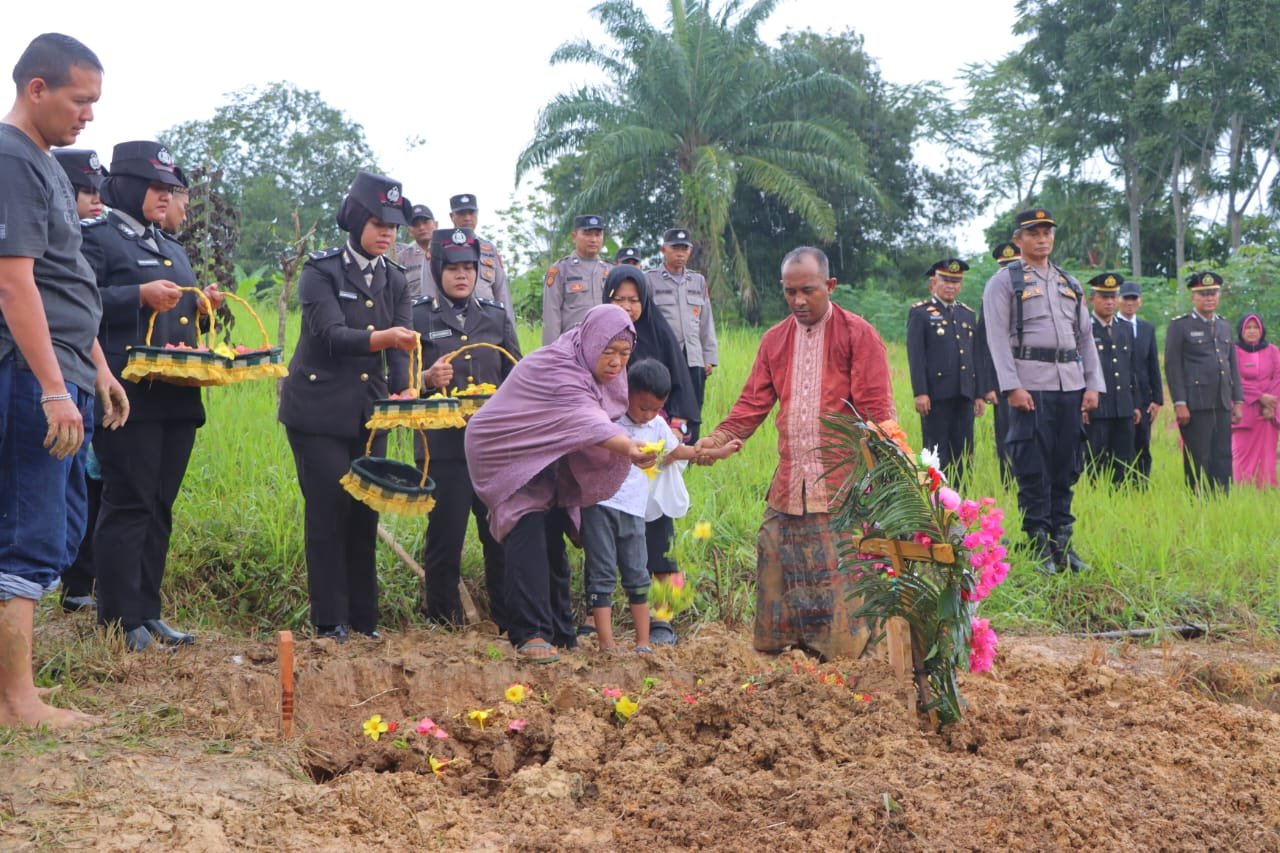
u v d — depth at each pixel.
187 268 5.54
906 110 35.91
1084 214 35.75
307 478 5.84
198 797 3.59
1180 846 3.58
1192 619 7.12
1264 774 4.20
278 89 38.72
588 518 5.96
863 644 5.46
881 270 36.00
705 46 27.50
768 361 5.79
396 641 5.88
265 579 6.71
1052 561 7.86
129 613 5.18
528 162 27.64
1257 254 19.47
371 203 5.86
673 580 6.28
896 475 4.38
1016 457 8.05
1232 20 29.84
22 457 4.09
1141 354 10.84
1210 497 9.63
